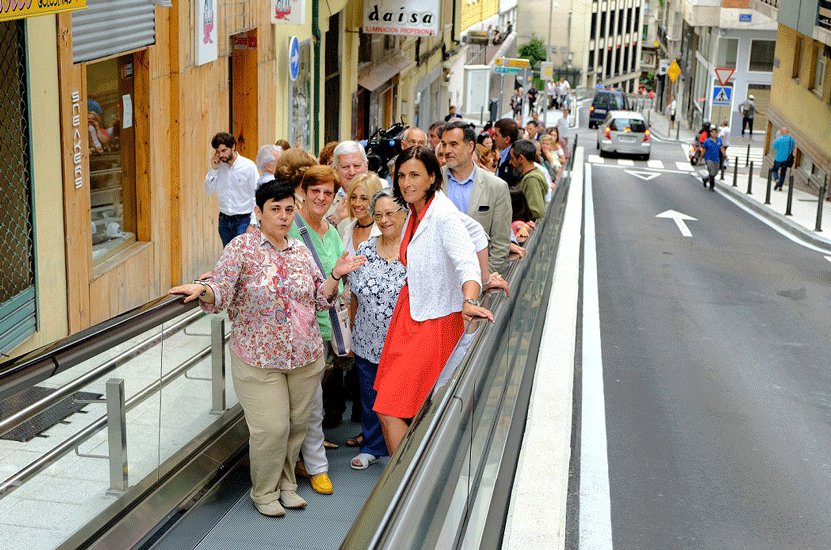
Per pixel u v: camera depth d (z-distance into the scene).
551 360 9.13
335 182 5.92
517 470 6.25
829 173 29.38
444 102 44.16
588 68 99.75
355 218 6.34
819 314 13.54
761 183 34.06
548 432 7.07
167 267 12.47
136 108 11.50
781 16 35.72
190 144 12.98
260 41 16.36
